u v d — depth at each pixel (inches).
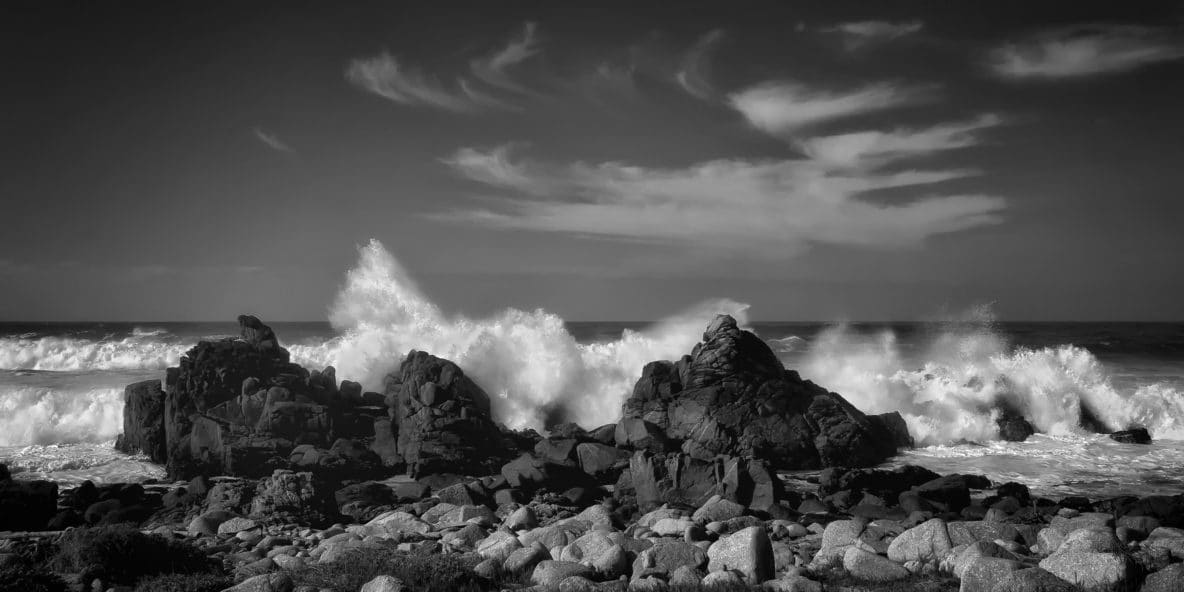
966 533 621.6
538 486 1028.5
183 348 2420.0
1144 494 1053.2
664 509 836.6
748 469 935.7
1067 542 578.2
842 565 604.4
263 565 620.4
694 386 1343.5
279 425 1173.1
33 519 865.5
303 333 4217.5
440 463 1122.0
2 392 1561.3
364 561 591.2
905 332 4872.0
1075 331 5128.0
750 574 569.6
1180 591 464.4
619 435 1256.2
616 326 7032.5
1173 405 1614.2
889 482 1009.5
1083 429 1555.1
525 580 583.8
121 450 1309.1
